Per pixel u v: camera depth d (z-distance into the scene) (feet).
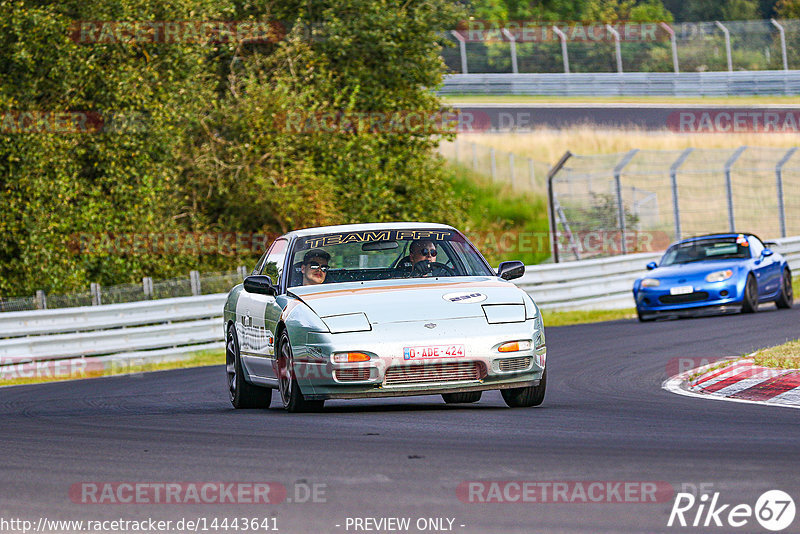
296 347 103.19
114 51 291.17
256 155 326.03
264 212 329.72
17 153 268.62
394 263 117.50
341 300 105.81
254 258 333.62
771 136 558.15
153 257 299.79
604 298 311.27
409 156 354.33
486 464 73.15
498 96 622.13
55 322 221.25
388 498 63.98
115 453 85.05
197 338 241.14
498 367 101.45
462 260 116.57
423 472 71.15
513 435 86.58
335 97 338.34
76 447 89.97
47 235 270.67
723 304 228.22
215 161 321.32
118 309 230.27
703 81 631.15
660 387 126.52
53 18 278.87
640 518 58.03
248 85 329.11
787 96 623.36
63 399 150.41
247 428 97.40
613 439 83.10
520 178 533.14
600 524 57.16
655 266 246.27
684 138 558.97
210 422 104.99
